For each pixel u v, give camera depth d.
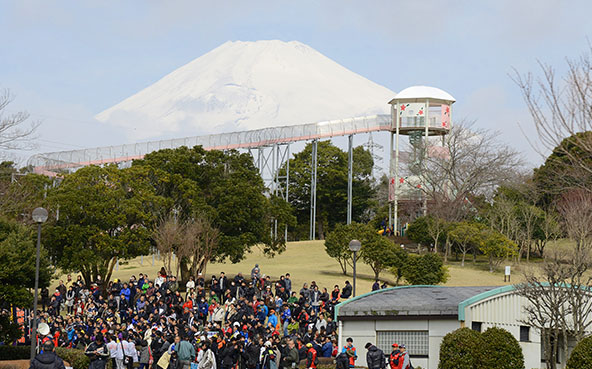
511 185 87.44
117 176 61.94
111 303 45.97
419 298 34.34
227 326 36.00
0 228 39.50
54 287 63.12
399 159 94.44
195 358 30.69
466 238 74.38
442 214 84.38
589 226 61.19
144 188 62.78
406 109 94.81
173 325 34.53
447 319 31.80
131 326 36.69
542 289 29.05
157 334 32.34
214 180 67.00
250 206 65.31
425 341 32.28
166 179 64.81
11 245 37.06
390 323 32.94
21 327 38.41
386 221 98.00
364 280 66.12
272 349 30.30
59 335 38.09
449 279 67.00
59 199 58.75
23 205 59.84
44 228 58.00
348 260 70.69
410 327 32.53
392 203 97.69
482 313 31.58
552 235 78.81
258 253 86.31
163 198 63.31
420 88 95.56
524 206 79.25
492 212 81.88
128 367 32.31
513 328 32.12
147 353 32.34
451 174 90.19
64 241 58.69
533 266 71.94
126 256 59.25
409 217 94.38
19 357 36.84
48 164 95.69
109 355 31.02
